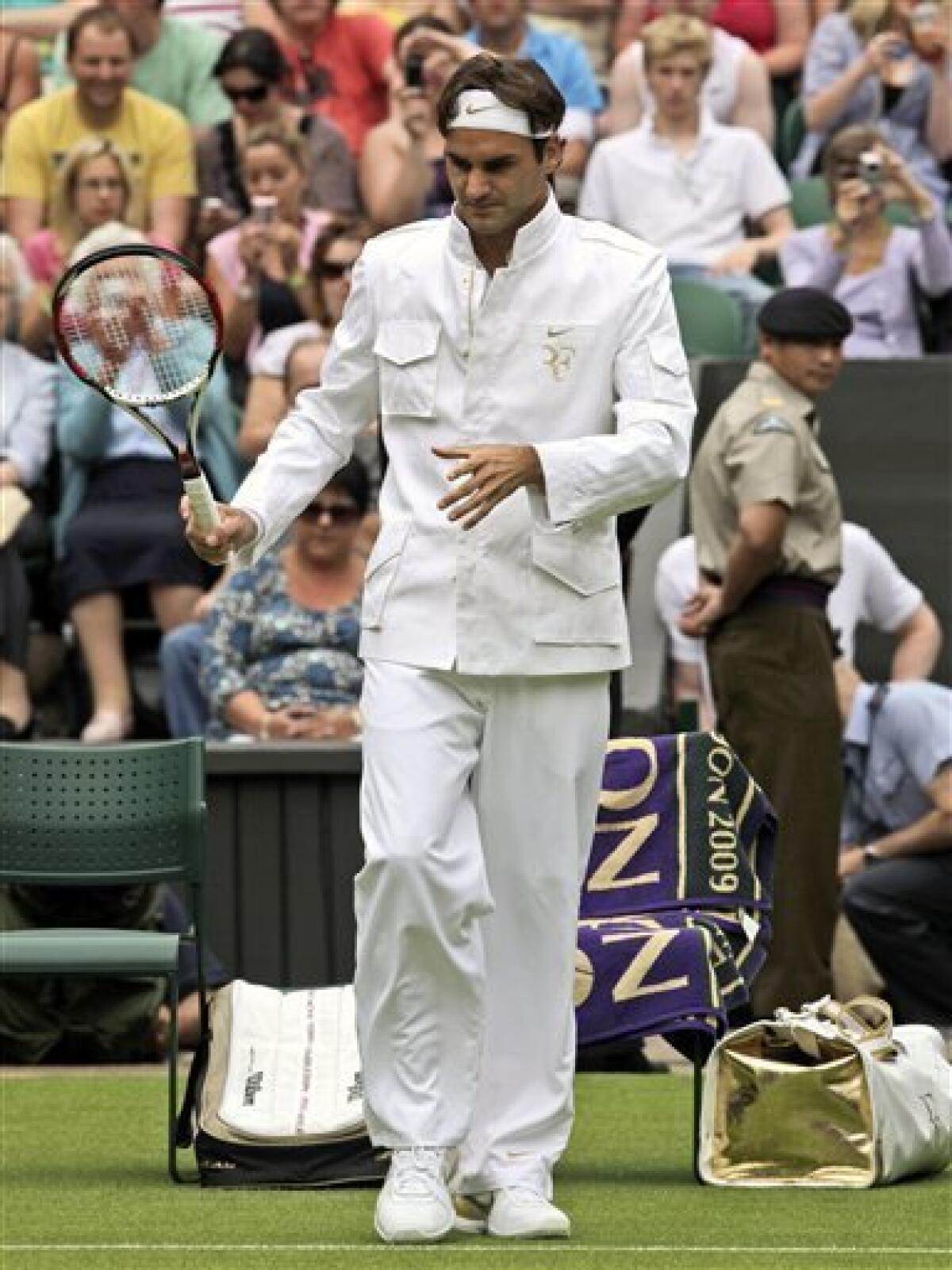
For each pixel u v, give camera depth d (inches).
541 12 1823.3
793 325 1163.3
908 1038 871.7
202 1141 821.2
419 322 701.3
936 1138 849.5
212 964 1191.6
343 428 727.1
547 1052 713.6
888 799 1284.4
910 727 1274.6
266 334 1553.9
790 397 1175.6
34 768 927.7
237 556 709.3
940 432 1504.7
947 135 1761.8
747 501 1148.5
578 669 697.0
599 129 1780.3
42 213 1641.2
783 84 1823.3
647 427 686.5
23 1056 1150.3
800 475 1160.2
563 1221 705.0
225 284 1566.2
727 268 1638.8
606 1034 841.5
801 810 1163.3
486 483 668.7
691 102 1674.5
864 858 1264.8
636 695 1365.7
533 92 679.7
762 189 1683.1
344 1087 838.5
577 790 709.9
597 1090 1082.1
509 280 696.4
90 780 925.2
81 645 1430.9
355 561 1359.5
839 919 1291.8
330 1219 748.0
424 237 711.1
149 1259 672.4
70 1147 915.4
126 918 1106.1
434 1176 694.5
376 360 718.5
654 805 895.7
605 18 1824.6
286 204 1600.6
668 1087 1089.4
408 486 702.5
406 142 1644.9
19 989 1139.9
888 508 1499.8
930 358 1509.6
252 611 1349.7
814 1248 692.7
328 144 1663.4
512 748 699.4
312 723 1331.2
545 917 709.9
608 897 887.1
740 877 885.8
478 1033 694.5
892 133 1770.4
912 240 1584.6
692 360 1535.4
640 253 705.0
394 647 693.9
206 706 1382.9
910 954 1256.2
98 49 1628.9
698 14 1792.6
